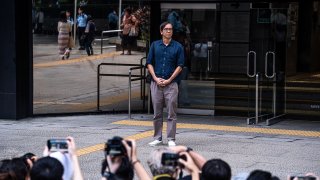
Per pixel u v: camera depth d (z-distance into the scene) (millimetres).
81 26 15602
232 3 15508
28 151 11250
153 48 11766
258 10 14719
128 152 5242
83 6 15570
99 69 15875
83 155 10938
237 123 14719
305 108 15250
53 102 15523
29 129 13586
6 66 14625
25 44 14852
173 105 11672
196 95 16000
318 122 15062
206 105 15953
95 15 15664
